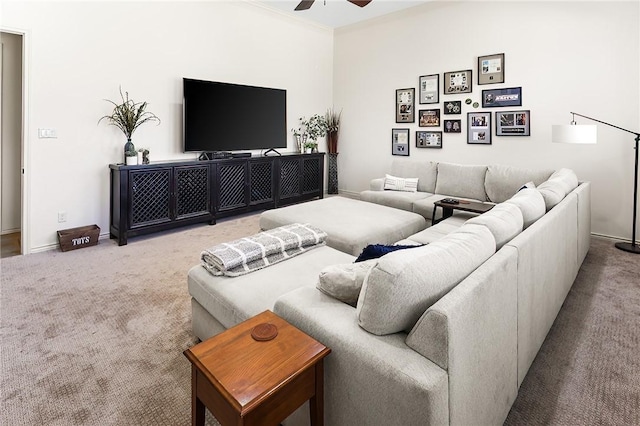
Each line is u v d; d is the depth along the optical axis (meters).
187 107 4.47
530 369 1.85
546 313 1.96
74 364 1.87
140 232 3.97
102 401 1.62
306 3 3.35
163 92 4.43
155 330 2.20
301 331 1.22
